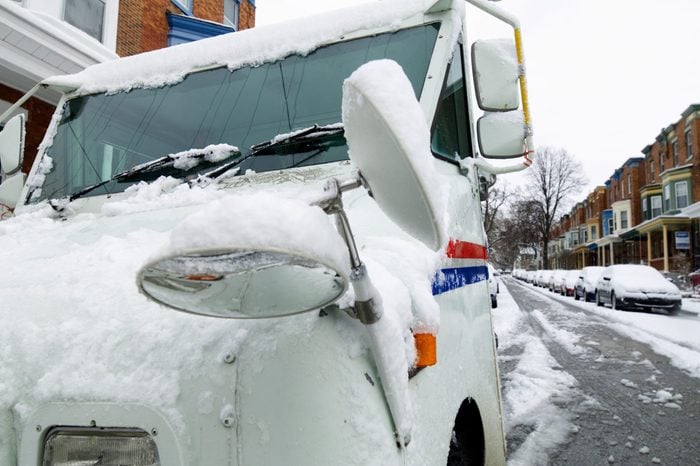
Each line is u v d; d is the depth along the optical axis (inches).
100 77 113.3
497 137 96.4
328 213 41.7
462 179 96.3
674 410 232.7
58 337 48.7
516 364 332.5
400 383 45.8
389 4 96.7
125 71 111.4
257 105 93.9
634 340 438.0
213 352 43.3
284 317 43.5
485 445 87.2
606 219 2122.3
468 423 86.0
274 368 41.3
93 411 44.4
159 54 110.5
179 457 41.4
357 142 40.1
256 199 33.1
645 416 223.8
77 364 46.5
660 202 1576.0
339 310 45.2
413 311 53.6
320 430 39.9
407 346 51.1
